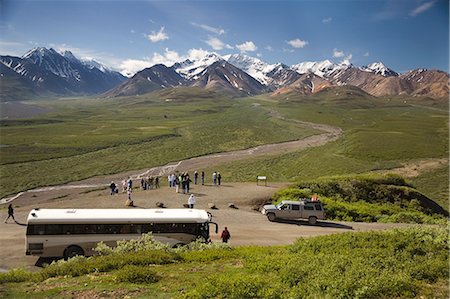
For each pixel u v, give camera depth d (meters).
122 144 123.06
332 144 123.31
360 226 41.41
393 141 119.75
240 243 32.81
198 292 15.76
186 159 103.56
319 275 16.58
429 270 17.47
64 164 93.81
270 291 15.43
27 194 68.88
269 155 108.19
